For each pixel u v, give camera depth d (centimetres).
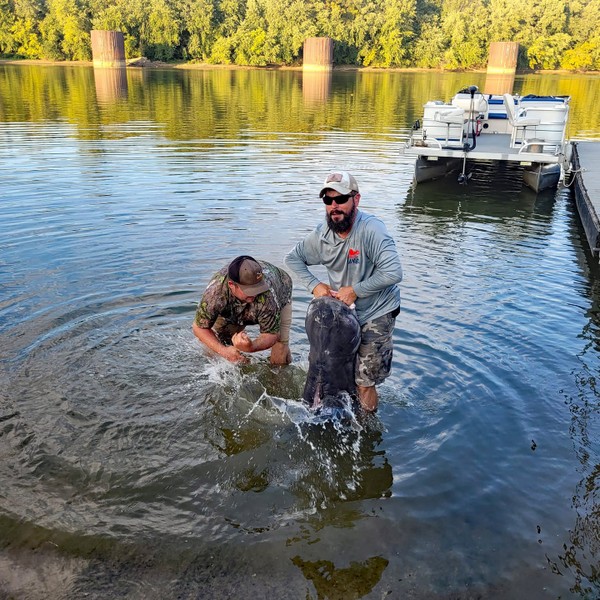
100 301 550
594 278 656
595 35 5134
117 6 5250
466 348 487
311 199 918
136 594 273
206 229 764
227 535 307
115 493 332
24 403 401
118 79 3447
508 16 5166
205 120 1806
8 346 465
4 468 345
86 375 436
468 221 893
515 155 1086
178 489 337
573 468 355
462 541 304
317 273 653
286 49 5325
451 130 1160
